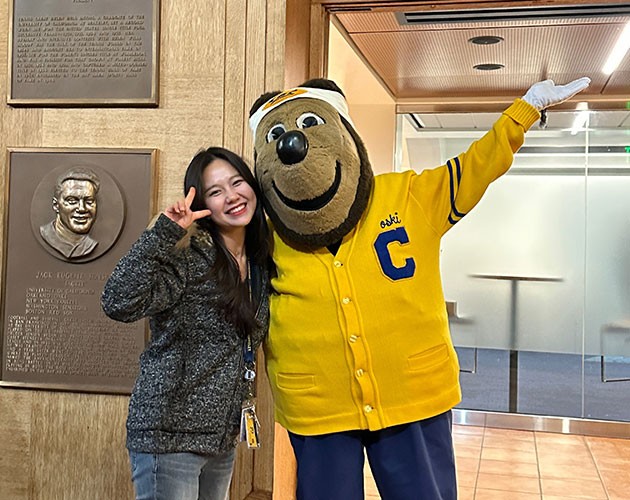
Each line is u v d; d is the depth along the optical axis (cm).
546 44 409
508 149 208
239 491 293
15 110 312
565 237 552
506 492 400
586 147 544
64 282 306
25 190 308
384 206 218
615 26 371
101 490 306
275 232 228
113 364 303
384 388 211
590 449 491
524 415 544
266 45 292
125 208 300
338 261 214
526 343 561
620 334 544
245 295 211
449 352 220
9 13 308
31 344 308
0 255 314
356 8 326
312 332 213
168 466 206
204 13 297
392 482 215
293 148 198
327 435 216
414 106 566
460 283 570
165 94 301
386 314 211
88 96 304
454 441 508
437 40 404
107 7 302
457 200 214
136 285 192
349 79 502
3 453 312
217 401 209
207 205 211
